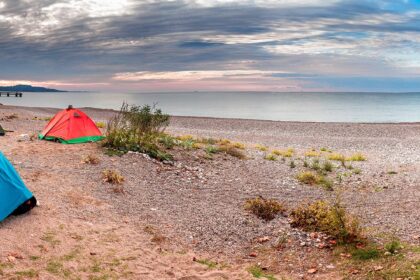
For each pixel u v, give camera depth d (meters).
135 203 10.25
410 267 6.85
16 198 8.14
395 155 22.92
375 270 7.01
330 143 28.86
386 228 9.26
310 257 7.93
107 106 112.81
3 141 16.20
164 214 9.79
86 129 16.69
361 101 193.88
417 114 80.88
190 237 8.68
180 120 45.53
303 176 14.55
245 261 7.85
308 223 9.40
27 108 49.72
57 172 11.63
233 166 15.93
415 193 12.74
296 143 28.41
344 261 7.60
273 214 10.18
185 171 14.14
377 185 14.06
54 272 6.52
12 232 7.52
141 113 17.56
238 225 9.46
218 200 11.38
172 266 7.29
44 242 7.39
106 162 13.45
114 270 6.86
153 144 15.85
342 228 8.66
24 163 12.26
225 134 32.28
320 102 175.00
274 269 7.51
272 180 14.28
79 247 7.44
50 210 8.74
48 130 16.75
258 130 37.72
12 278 6.18
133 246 7.85
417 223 9.57
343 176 15.61
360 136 34.06
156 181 12.48
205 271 7.25
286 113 82.00
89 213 9.05
